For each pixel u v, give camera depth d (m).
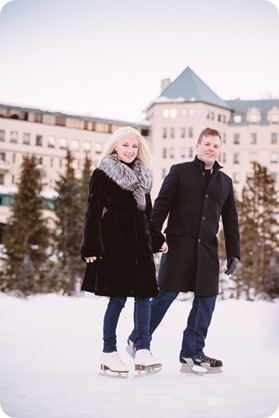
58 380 3.78
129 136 4.20
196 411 2.98
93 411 2.94
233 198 4.58
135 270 4.01
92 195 4.03
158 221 4.33
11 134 58.53
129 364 4.65
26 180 35.53
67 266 33.44
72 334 6.57
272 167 62.91
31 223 34.66
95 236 3.94
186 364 4.20
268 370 4.37
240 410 3.02
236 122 63.00
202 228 4.36
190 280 4.36
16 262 33.47
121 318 8.11
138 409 2.99
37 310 8.18
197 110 58.84
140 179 4.14
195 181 4.42
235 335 6.88
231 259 4.52
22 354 4.94
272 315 8.02
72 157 38.38
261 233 36.94
